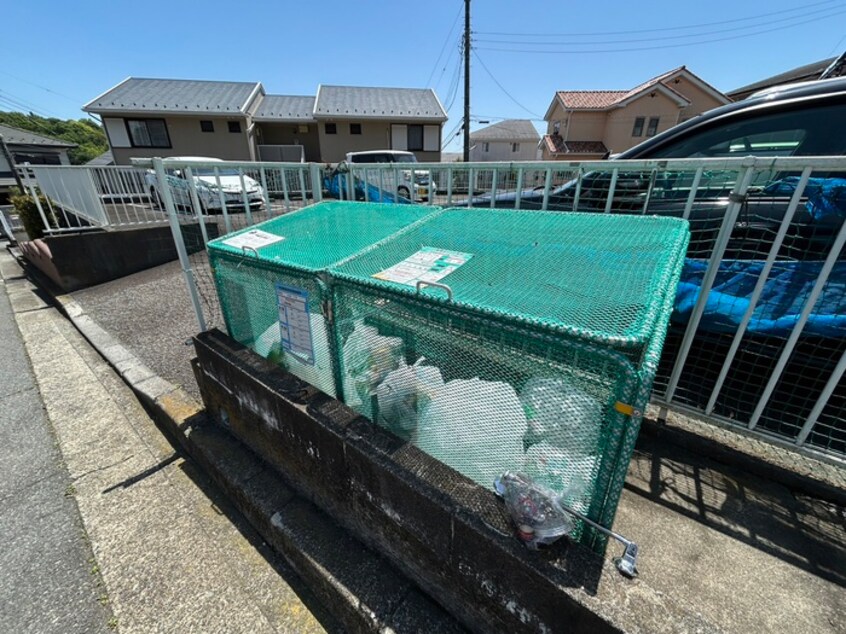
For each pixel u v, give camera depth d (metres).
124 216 6.11
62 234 5.43
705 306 1.72
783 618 1.16
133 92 16.34
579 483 0.96
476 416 1.13
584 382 0.87
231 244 1.84
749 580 1.26
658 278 0.96
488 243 1.33
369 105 18.00
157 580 1.61
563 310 0.92
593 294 0.95
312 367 1.65
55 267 5.07
